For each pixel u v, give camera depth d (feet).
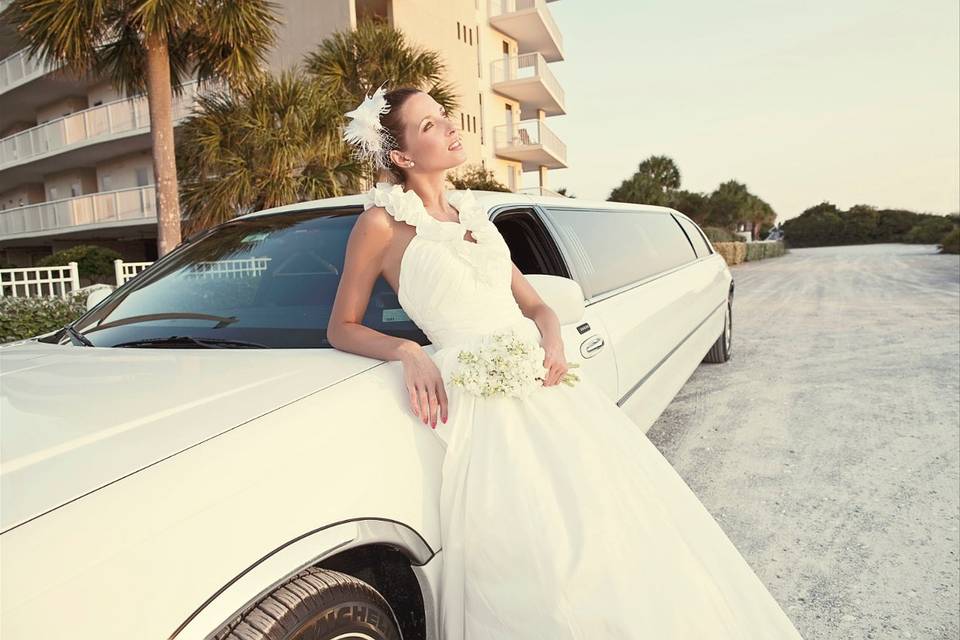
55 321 23.95
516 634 4.52
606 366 8.86
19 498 3.22
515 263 8.99
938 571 8.68
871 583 8.44
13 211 83.71
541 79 91.25
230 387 4.62
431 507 4.83
